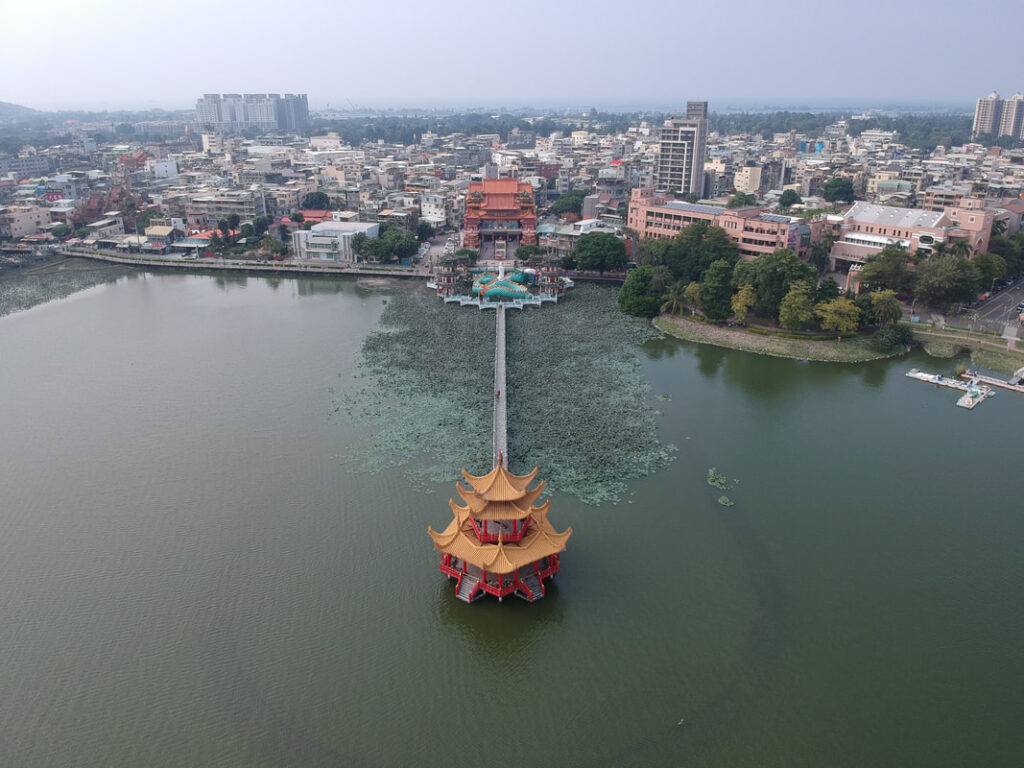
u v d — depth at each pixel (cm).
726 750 6159
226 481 10231
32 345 16075
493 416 12019
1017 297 18762
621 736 6303
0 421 12212
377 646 7262
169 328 17288
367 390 13288
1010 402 13000
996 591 8081
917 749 6175
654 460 10762
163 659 7100
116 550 8769
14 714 6512
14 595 8019
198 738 6262
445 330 16750
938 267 16862
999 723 6419
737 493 9956
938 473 10519
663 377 14162
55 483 10275
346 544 8806
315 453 10969
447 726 6394
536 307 18762
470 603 7806
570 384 13538
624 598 7906
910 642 7325
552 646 7275
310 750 6144
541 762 6053
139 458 10925
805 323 16262
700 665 7038
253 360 14975
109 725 6397
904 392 13475
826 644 7288
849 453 11100
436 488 9962
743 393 13400
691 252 19538
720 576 8262
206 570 8381
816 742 6234
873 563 8525
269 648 7231
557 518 9294
